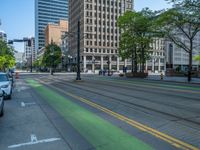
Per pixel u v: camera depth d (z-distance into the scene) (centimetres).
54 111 1191
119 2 13500
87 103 1445
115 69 13225
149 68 13688
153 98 1648
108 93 1995
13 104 1430
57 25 17675
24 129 848
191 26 3972
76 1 13850
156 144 658
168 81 3797
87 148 639
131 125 875
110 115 1065
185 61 12619
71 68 13900
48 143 688
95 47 12719
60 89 2392
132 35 5141
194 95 1812
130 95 1841
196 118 987
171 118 989
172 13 3653
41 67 14912
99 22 12975
